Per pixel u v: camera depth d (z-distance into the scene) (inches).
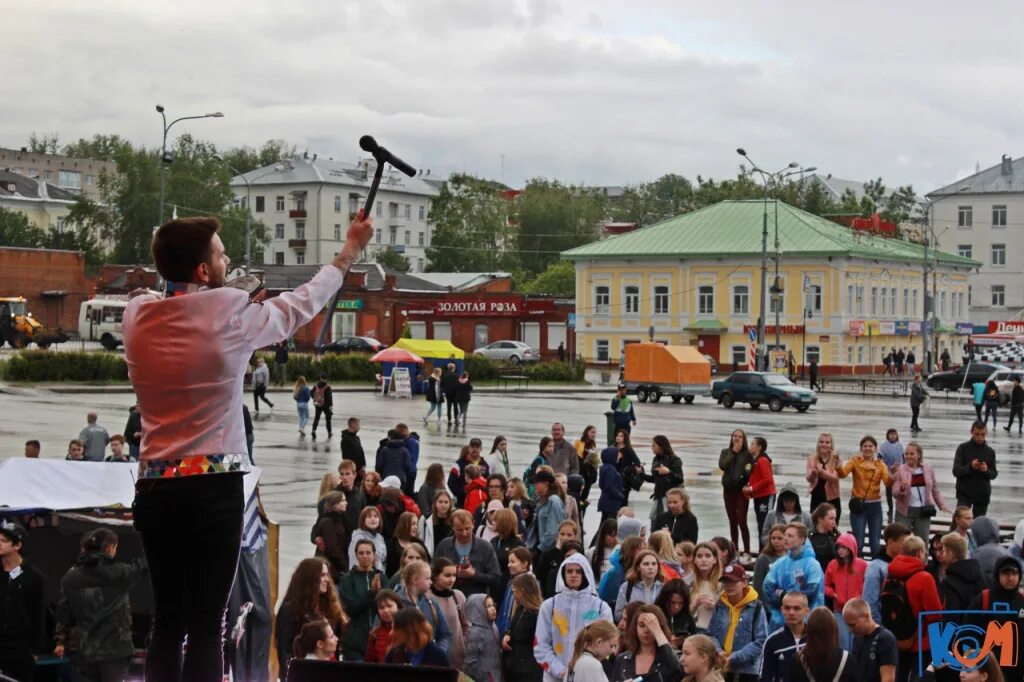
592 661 398.0
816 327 3592.5
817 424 2007.9
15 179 5940.0
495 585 547.5
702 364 2561.5
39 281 3814.0
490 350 3727.9
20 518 505.4
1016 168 5211.6
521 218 6072.8
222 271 166.2
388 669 191.9
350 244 170.6
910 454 833.5
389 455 928.9
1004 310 5132.9
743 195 5954.7
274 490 1135.0
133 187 5108.3
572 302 3922.2
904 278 3902.6
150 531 158.9
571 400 2475.4
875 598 522.3
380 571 507.5
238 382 161.0
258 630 447.5
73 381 2306.8
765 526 708.7
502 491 682.2
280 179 6235.2
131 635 462.6
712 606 480.1
